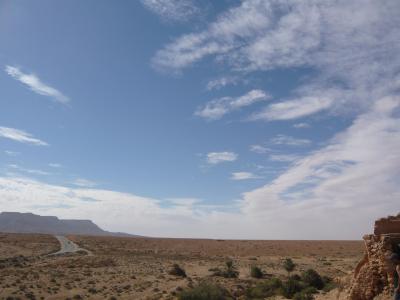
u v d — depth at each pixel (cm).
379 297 2172
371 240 2352
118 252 11981
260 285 5628
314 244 14300
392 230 2339
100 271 7931
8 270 7419
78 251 11750
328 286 5119
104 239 16262
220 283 6388
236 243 15312
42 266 8362
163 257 10888
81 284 6475
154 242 15412
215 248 13700
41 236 16150
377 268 2272
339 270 7338
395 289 2012
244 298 5175
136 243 14975
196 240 16650
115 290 6078
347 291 2488
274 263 9269
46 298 5428
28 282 6350
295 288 5041
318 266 8262
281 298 4841
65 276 7150
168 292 5769
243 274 7538
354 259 9419
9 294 5425
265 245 14250
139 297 5634
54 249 12225
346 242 15150
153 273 7700
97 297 5619
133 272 7856
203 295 5131
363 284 2298
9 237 14088
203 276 7388
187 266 8912
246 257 11006
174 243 15300
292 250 12456
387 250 2230
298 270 7744
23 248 11806
